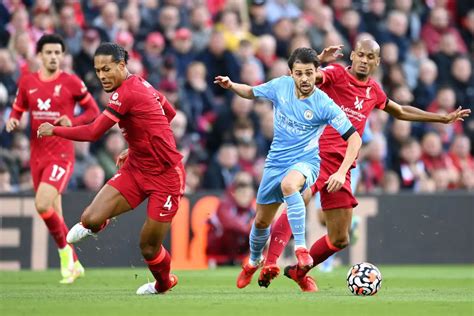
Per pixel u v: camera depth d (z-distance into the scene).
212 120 58.69
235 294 31.94
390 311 26.02
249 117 58.31
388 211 53.28
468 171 61.03
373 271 31.47
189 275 44.75
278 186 31.80
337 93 33.94
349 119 33.94
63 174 39.09
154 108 29.91
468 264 54.22
